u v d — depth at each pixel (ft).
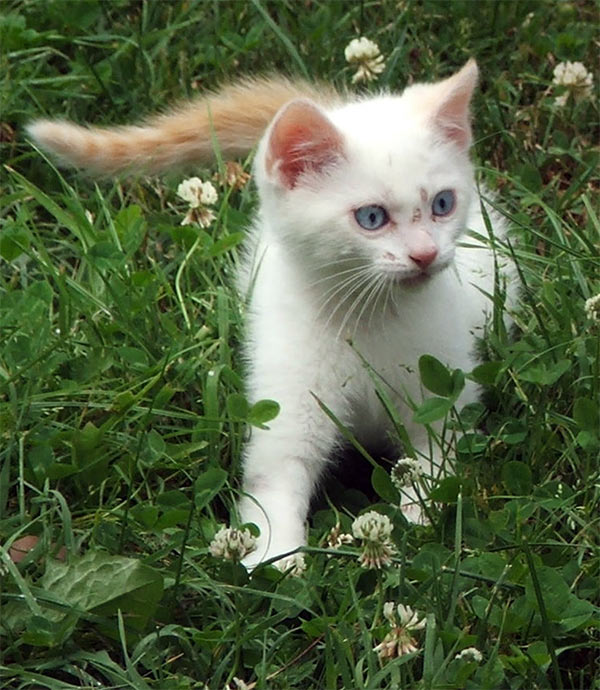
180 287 21.11
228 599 15.42
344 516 17.15
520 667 14.61
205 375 18.99
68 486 17.44
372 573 15.66
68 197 22.03
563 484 17.06
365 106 18.71
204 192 21.11
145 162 22.15
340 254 17.47
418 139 17.47
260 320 19.02
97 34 25.62
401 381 18.30
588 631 15.30
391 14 25.96
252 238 21.30
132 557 16.07
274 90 22.39
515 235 21.70
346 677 14.25
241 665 14.99
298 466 18.17
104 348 19.17
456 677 14.19
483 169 22.41
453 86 17.92
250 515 17.52
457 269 19.19
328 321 18.16
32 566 15.90
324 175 17.42
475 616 15.28
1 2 25.80
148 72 24.58
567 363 17.93
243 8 25.99
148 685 14.61
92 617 14.96
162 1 25.94
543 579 15.20
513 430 17.87
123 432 18.16
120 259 20.42
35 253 21.21
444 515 16.43
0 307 19.79
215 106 22.17
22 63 24.39
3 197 22.45
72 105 24.14
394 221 17.19
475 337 19.16
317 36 25.22
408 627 14.69
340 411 18.37
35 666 14.78
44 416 18.37
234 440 18.15
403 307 18.01
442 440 17.22
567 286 20.22
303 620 15.28
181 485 18.01
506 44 25.99
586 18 27.04
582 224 22.85
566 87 24.20
